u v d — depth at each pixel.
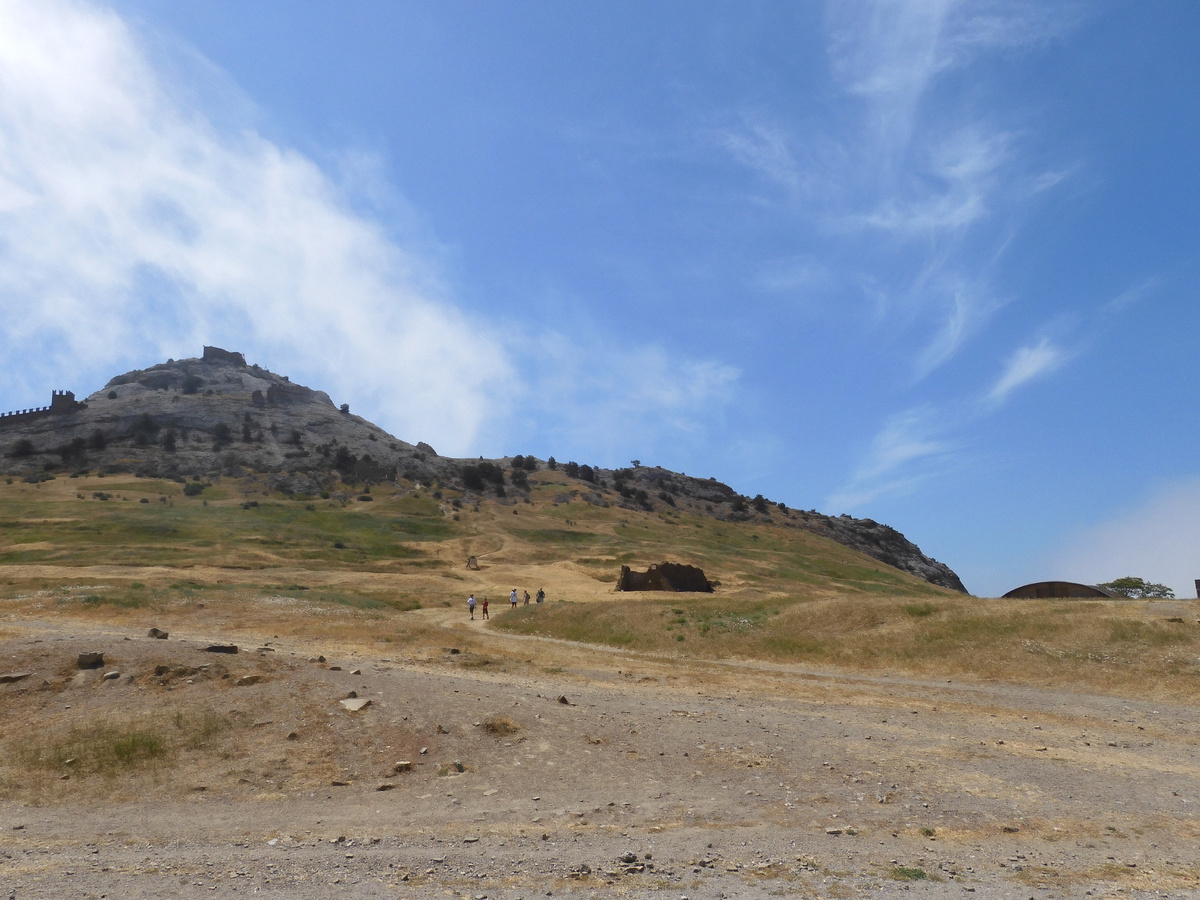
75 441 170.00
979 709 22.02
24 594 41.47
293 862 9.53
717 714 19.64
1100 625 29.05
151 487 147.00
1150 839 11.19
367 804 12.23
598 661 30.34
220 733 14.86
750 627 35.91
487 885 8.75
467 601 62.69
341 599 49.72
